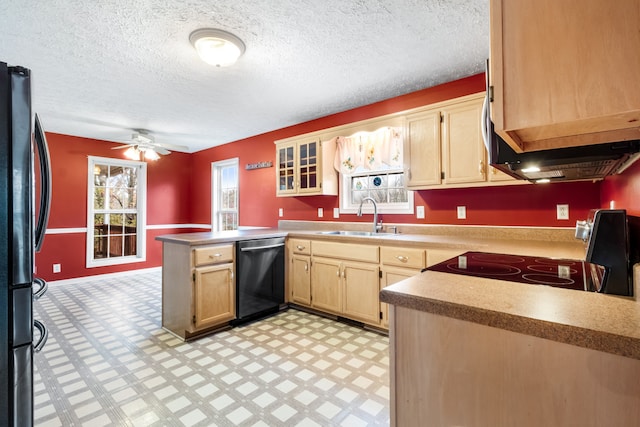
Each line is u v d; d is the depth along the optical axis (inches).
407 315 37.7
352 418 62.6
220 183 219.5
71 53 91.6
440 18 76.8
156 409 65.4
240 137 194.9
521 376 30.8
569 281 43.2
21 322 41.9
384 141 125.8
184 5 70.9
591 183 88.9
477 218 108.1
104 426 60.1
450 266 54.7
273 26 79.4
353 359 87.2
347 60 97.2
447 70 104.1
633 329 26.4
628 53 26.5
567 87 28.5
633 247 40.5
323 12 74.0
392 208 130.3
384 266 102.5
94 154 192.5
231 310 110.0
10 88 41.0
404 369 37.7
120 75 106.7
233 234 123.0
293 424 60.9
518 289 39.2
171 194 227.5
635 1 26.3
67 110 143.0
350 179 146.1
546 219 95.7
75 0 68.3
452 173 99.8
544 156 43.1
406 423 37.4
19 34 81.4
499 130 31.3
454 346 34.5
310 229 156.2
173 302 106.7
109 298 149.6
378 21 77.7
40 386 73.9
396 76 108.3
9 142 40.9
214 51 84.4
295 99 130.0
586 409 27.9
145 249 212.5
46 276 173.9
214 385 74.3
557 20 28.9
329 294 117.4
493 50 31.4
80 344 97.3
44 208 52.7
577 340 27.2
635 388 26.0
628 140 35.6
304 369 81.8
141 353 91.2
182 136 192.2
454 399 34.5
